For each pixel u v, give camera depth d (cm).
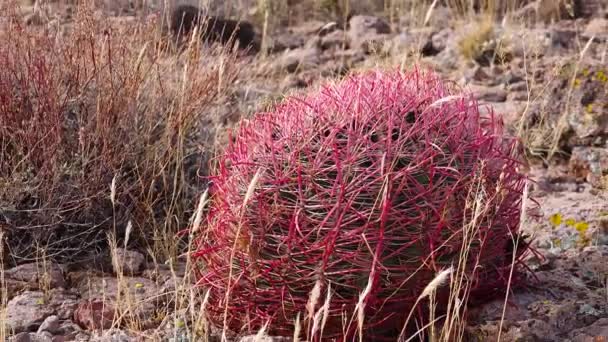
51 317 409
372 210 340
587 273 450
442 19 929
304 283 356
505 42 816
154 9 750
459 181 354
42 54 525
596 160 602
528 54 797
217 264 384
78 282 457
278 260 357
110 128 500
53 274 455
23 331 409
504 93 722
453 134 363
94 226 479
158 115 545
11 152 487
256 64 780
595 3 940
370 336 369
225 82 576
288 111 374
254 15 902
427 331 373
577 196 568
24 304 425
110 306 423
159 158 511
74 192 490
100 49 539
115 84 518
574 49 818
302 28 926
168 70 571
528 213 489
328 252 346
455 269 363
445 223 351
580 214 527
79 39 527
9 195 473
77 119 507
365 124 353
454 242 358
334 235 344
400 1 961
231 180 372
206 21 661
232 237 369
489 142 383
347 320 360
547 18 925
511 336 372
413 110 362
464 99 384
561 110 644
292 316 368
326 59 824
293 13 962
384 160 343
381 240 343
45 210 479
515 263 409
